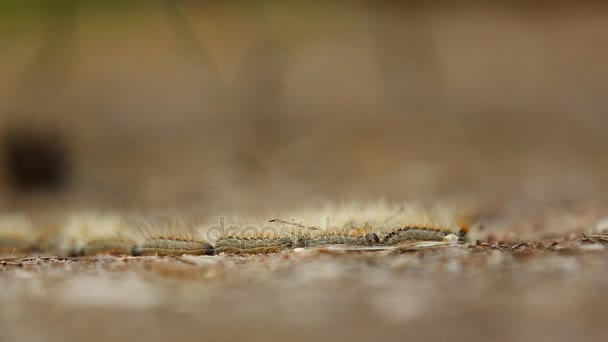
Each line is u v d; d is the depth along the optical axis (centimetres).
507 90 226
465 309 74
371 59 261
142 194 132
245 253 83
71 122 200
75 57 264
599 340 71
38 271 81
